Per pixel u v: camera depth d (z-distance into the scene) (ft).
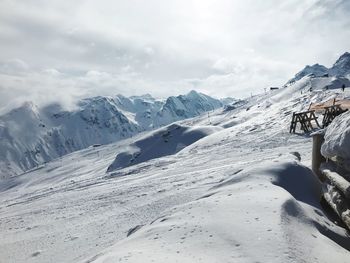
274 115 201.16
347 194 20.15
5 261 43.37
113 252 17.63
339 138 22.34
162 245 17.28
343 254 16.16
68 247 44.04
